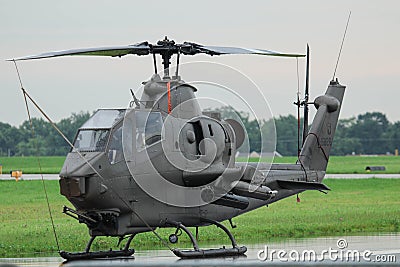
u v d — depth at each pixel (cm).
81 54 4397
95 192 4231
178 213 4559
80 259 4550
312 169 5600
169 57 4641
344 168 17388
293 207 7862
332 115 5709
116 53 4562
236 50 4675
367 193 9694
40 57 4262
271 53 4784
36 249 5109
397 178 12231
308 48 5728
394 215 7038
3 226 6103
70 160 4256
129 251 4722
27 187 9875
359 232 6138
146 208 4425
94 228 4394
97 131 4338
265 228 6091
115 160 4297
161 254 4878
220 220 4841
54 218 6756
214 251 4538
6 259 4666
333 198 8994
